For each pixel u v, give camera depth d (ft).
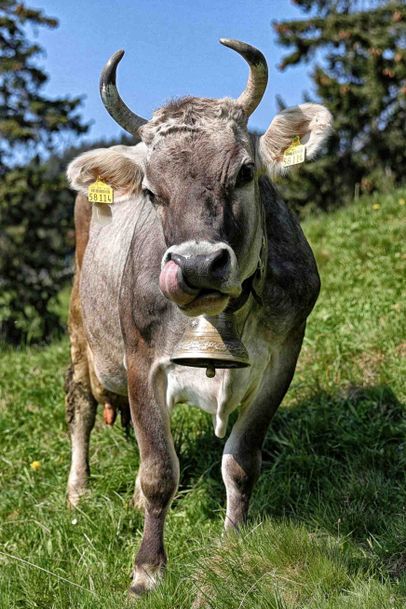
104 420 22.74
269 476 18.74
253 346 15.89
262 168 15.28
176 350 13.84
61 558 16.67
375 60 63.00
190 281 12.25
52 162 53.57
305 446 19.70
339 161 63.67
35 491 20.40
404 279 26.68
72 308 22.00
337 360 22.89
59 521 18.12
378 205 34.65
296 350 16.66
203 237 12.68
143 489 15.64
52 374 27.73
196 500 18.51
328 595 13.39
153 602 13.69
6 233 45.32
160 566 15.02
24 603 15.34
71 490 20.24
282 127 15.14
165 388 15.98
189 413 21.75
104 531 17.49
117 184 15.75
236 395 15.66
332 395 21.63
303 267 16.48
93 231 20.63
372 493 17.21
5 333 42.78
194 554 15.53
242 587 13.70
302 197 62.03
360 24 65.62
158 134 13.82
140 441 15.89
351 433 19.67
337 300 26.84
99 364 20.25
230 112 14.08
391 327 23.80
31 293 43.68
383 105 63.93
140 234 16.38
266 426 16.48
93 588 14.83
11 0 48.73
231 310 14.16
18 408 24.99
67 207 47.75
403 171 64.59
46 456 22.25
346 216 34.71
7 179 45.93
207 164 13.34
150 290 15.51
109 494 19.71
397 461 18.72
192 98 14.38
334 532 16.17
